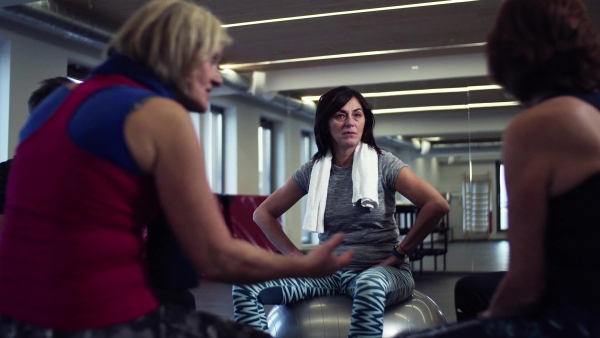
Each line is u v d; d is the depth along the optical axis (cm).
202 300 523
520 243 106
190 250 104
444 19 652
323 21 657
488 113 804
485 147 794
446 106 822
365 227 212
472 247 762
